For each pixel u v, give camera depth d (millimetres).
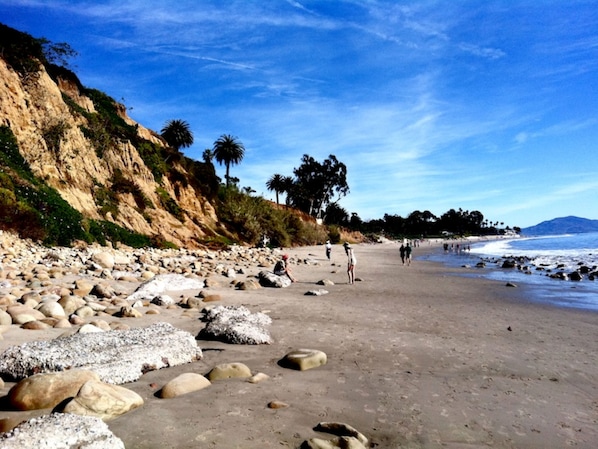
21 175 21562
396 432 3285
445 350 6055
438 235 183500
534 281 17438
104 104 45250
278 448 2842
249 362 5109
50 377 3459
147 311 7824
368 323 8016
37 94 26750
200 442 2863
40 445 2355
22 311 6340
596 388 4617
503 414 3756
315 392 4074
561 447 3154
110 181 31344
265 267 21688
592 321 8844
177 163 43969
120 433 2936
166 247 29328
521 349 6312
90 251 20188
